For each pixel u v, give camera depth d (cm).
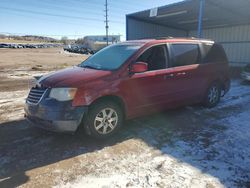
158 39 471
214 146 369
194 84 522
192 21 1511
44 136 403
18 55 3278
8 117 505
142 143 380
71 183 272
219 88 606
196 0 1009
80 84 355
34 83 412
